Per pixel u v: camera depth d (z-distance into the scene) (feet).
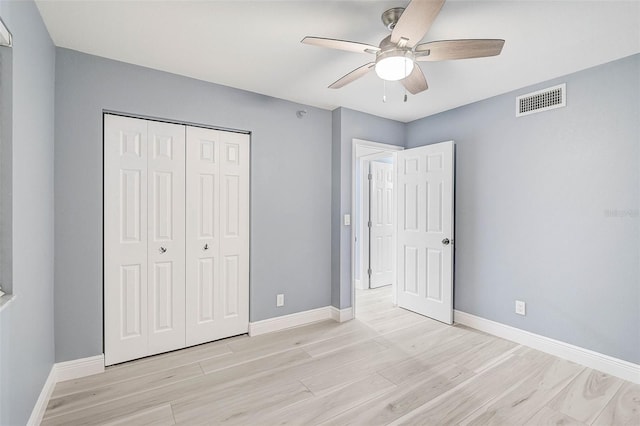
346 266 11.23
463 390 6.82
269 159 10.07
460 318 10.80
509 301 9.45
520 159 9.18
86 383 7.04
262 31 6.48
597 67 7.71
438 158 11.07
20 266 4.90
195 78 8.73
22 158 5.00
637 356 7.10
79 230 7.26
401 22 4.78
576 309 8.05
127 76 7.81
